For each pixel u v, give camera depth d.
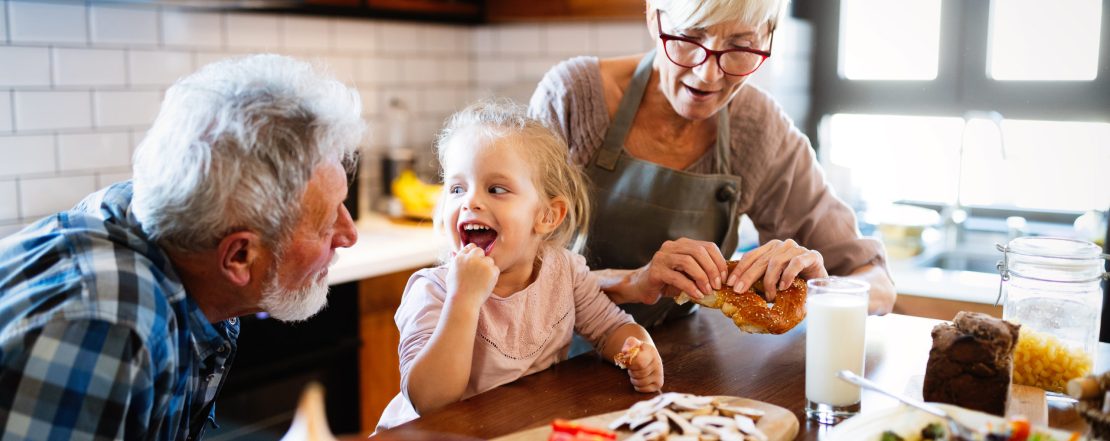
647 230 1.70
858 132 3.32
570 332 1.48
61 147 2.45
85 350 0.95
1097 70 2.88
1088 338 1.26
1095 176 2.94
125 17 2.55
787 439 1.08
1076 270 1.23
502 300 1.39
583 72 1.71
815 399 1.17
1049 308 1.26
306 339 2.51
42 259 1.03
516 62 3.48
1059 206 3.02
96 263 1.01
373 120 3.24
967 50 3.07
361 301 2.64
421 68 3.41
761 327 1.35
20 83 2.35
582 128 1.70
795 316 1.35
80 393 0.95
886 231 3.04
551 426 1.08
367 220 3.12
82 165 2.50
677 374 1.33
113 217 1.12
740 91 1.71
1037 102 2.99
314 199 1.11
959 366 1.13
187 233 1.06
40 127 2.40
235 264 1.10
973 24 3.05
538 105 1.74
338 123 1.11
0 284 1.02
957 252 3.10
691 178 1.67
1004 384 1.11
